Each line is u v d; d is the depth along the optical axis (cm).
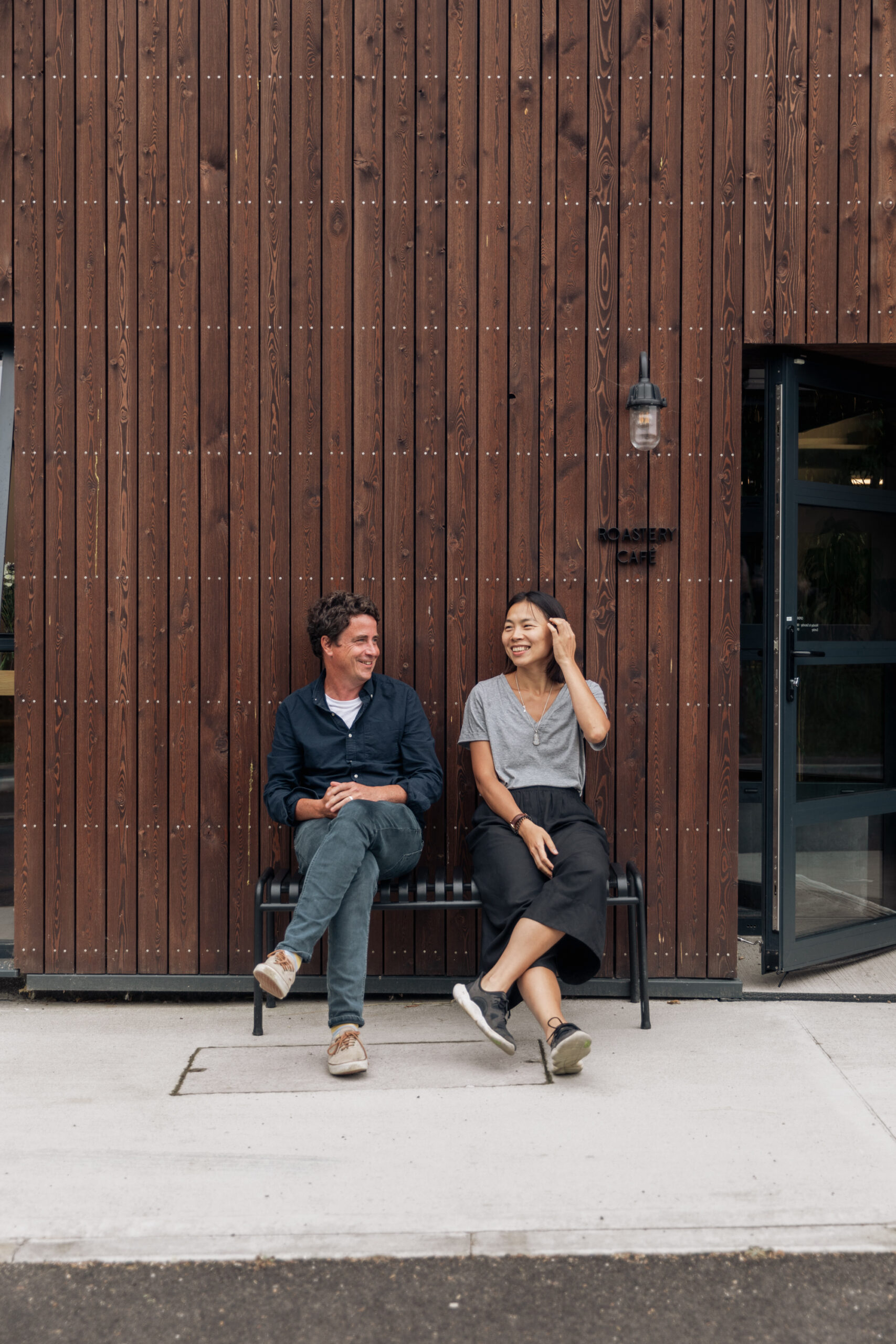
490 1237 227
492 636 374
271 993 303
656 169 369
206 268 369
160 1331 203
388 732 351
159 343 369
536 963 313
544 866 322
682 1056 319
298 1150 262
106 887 375
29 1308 208
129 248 368
